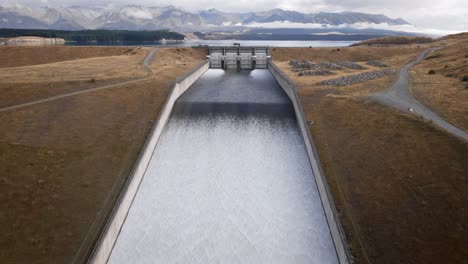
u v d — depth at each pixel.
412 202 31.78
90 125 46.81
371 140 42.03
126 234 34.25
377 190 34.16
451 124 42.25
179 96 64.81
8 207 32.06
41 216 31.80
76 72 74.00
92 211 33.09
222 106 59.62
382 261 27.20
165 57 107.94
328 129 46.62
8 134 42.22
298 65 96.62
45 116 47.50
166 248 32.81
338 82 68.62
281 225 35.09
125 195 35.66
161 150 47.03
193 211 36.94
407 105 50.16
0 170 36.00
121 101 55.09
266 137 49.66
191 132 51.12
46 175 36.53
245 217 36.12
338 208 32.72
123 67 83.75
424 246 27.70
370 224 30.58
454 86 59.84
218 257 31.92
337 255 31.03
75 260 27.98
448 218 29.38
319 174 38.19
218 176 42.06
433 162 35.59
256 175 42.19
